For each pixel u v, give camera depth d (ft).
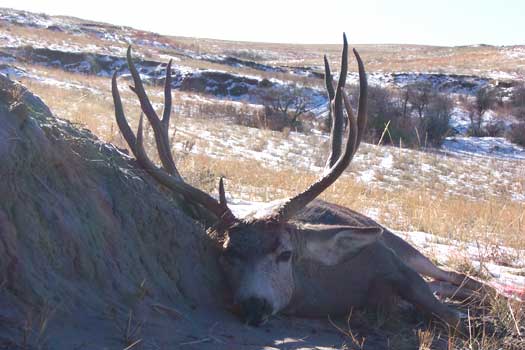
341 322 9.20
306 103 59.41
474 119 64.03
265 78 68.08
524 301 10.11
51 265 6.98
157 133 9.87
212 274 8.67
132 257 7.82
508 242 15.69
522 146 56.70
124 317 7.13
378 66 103.86
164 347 6.89
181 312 7.82
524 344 8.93
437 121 54.60
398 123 52.37
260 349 7.41
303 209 9.88
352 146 8.97
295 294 8.84
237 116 51.93
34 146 7.35
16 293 6.56
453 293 10.86
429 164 41.22
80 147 8.17
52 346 6.20
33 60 62.49
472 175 40.47
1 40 65.98
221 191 8.99
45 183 7.39
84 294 7.07
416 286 9.41
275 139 42.34
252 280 8.24
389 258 9.51
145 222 8.23
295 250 8.77
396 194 26.73
